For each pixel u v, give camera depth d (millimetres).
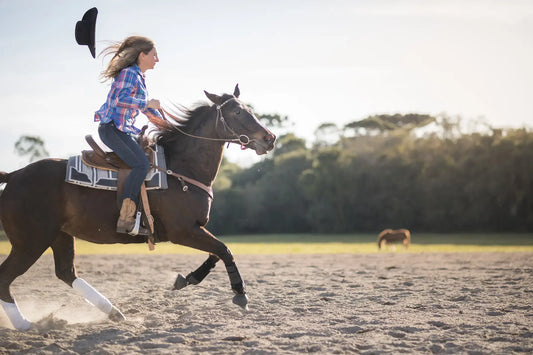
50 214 5840
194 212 6070
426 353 4742
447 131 73188
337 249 27250
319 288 9047
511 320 6082
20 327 5844
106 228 5949
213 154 6270
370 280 10242
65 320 6105
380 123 84875
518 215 65750
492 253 19406
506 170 65125
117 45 6168
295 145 87938
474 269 12273
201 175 6230
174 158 6180
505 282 9555
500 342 5086
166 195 5992
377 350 4820
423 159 71000
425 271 11945
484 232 67312
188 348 4965
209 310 6945
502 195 65188
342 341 5172
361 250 25766
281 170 78125
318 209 72750
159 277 11117
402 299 7727
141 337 5406
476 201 66750
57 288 9375
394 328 5719
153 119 6273
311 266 13773
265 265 14133
